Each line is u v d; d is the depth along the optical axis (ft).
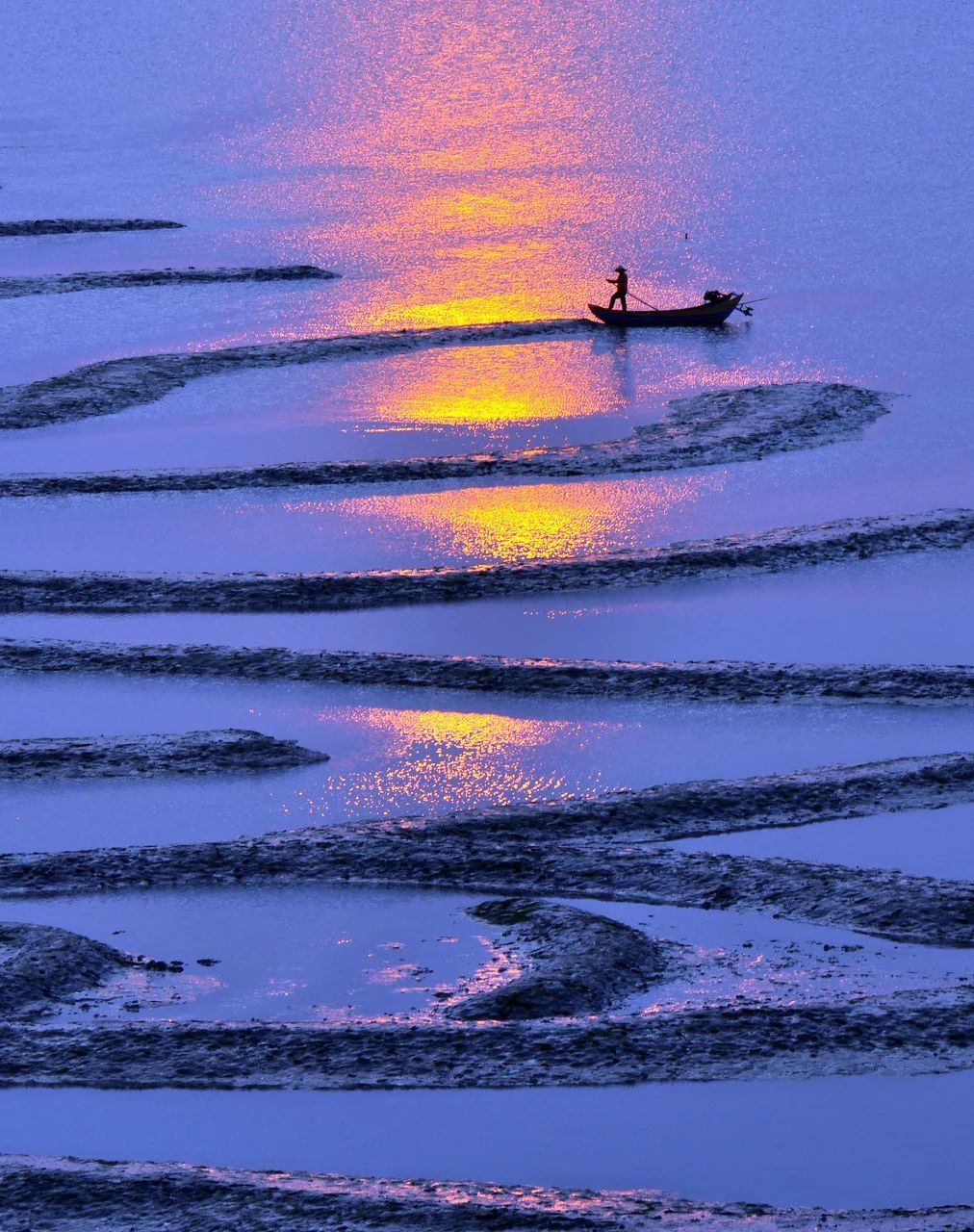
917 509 482.28
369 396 627.46
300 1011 240.73
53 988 246.68
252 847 290.56
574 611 409.90
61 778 325.83
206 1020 233.14
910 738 334.65
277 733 344.28
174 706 361.51
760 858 282.77
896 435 561.02
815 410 580.30
